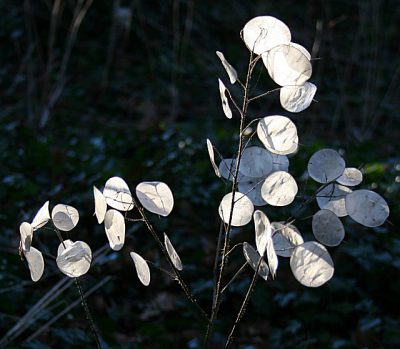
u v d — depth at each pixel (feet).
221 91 2.46
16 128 9.17
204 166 7.79
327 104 13.33
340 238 2.41
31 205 6.98
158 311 5.58
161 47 14.23
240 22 15.81
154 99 12.73
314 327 5.50
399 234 6.46
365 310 5.53
